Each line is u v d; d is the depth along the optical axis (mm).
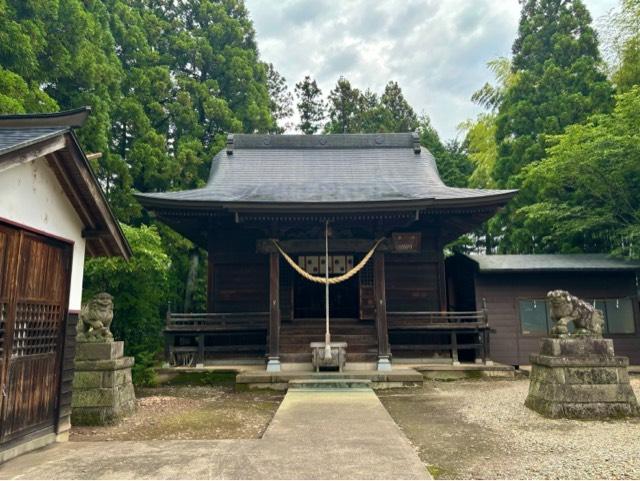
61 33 15461
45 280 5465
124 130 20578
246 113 24812
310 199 12742
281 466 4531
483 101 27188
